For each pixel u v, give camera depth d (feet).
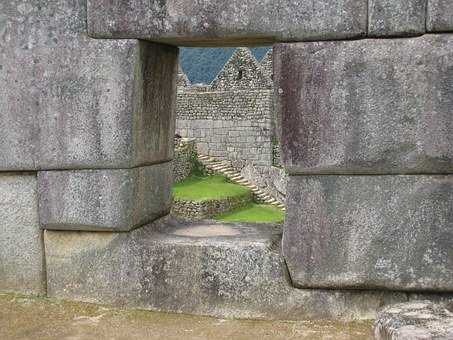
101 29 11.67
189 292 12.22
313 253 11.58
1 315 12.12
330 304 11.73
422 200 11.10
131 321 11.89
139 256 12.37
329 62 11.04
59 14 11.87
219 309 12.12
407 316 9.96
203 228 13.98
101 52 11.73
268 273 11.91
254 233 13.38
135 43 11.60
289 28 11.04
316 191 11.47
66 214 12.37
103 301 12.59
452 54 10.61
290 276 11.82
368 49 10.87
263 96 85.10
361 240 11.35
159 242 12.37
